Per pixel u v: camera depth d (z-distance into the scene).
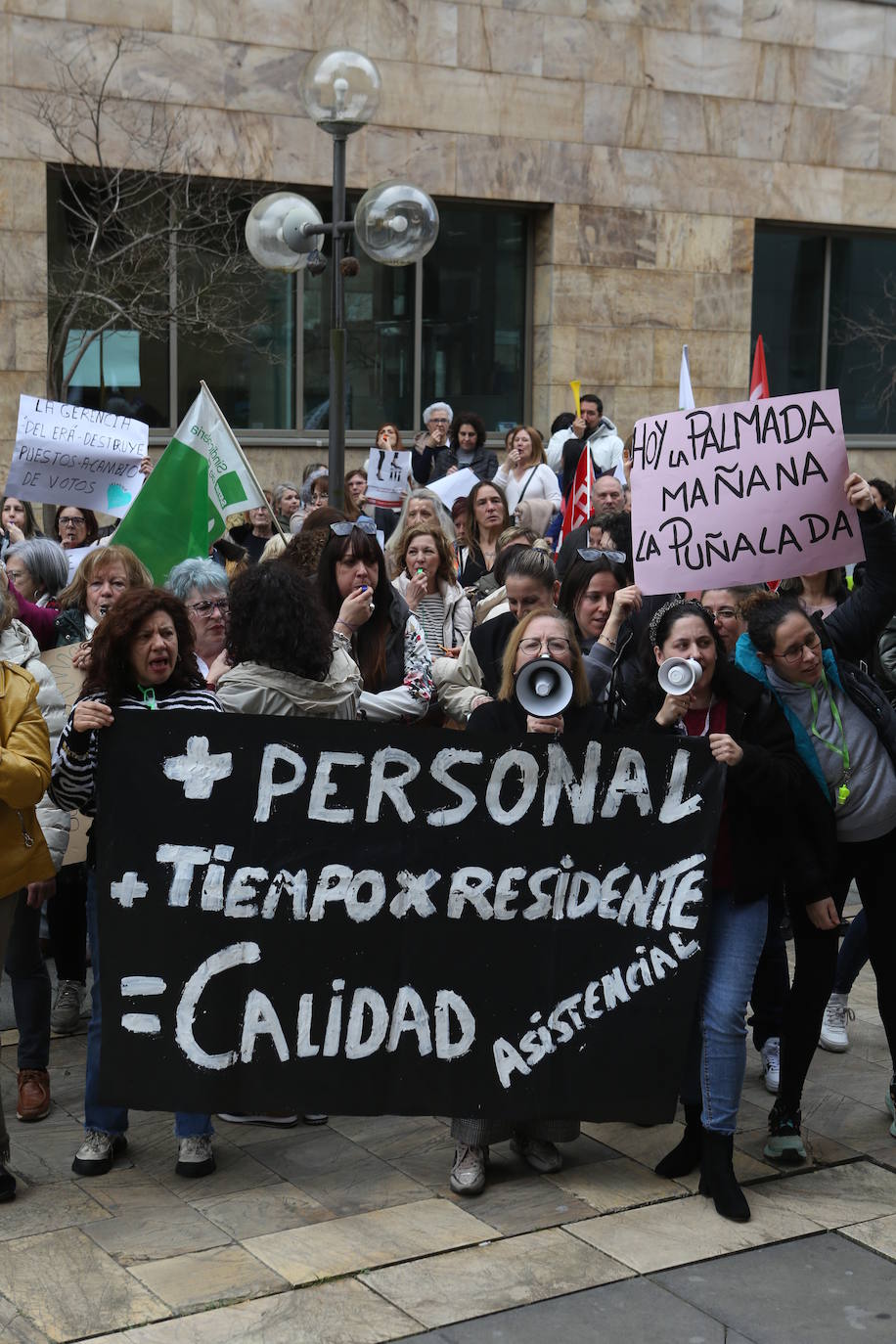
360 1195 4.59
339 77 8.85
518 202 17.17
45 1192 4.57
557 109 17.08
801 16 18.20
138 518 6.97
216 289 16.00
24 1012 5.07
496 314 17.72
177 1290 4.01
